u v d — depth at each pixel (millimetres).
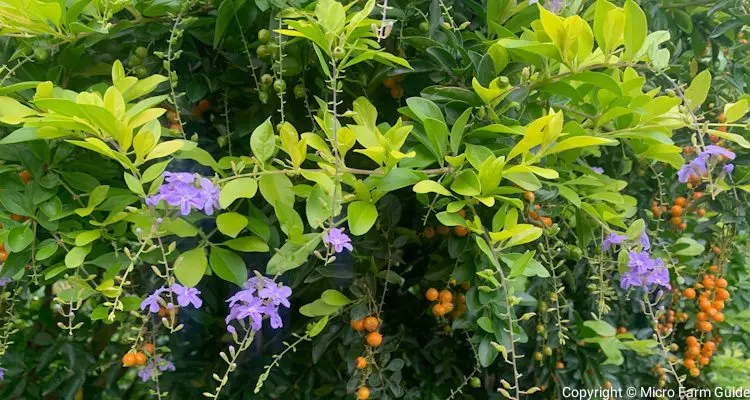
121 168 381
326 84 398
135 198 347
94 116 283
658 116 352
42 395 505
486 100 347
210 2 386
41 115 311
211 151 449
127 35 405
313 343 444
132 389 558
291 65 390
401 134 313
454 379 517
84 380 507
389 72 385
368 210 328
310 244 326
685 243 528
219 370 506
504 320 366
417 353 511
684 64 544
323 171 314
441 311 404
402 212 448
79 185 354
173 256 358
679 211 518
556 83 354
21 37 358
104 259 350
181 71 419
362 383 423
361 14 315
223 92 435
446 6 418
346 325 440
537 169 305
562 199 451
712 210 489
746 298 629
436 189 311
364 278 415
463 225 329
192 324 502
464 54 381
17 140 299
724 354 707
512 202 328
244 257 412
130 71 391
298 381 511
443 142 330
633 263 396
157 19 389
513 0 400
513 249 416
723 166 421
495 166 312
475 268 375
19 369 494
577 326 501
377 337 407
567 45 325
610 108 367
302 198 386
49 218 340
